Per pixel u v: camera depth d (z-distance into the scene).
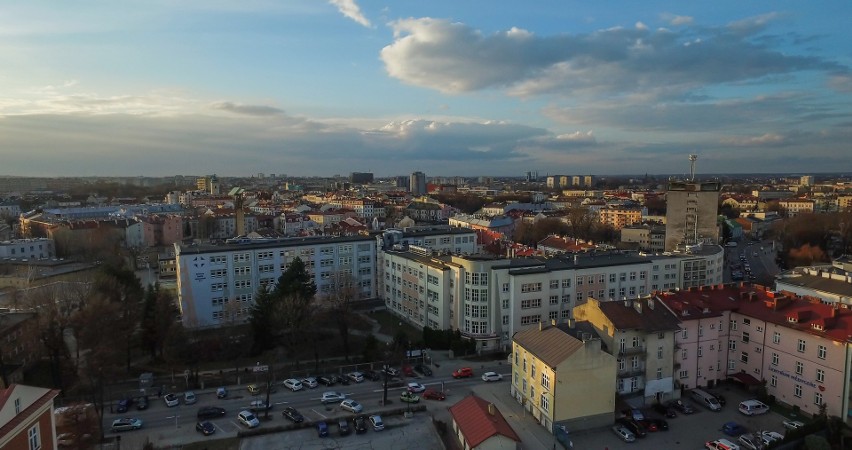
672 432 81.62
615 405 85.12
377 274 167.25
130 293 129.12
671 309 95.19
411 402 92.62
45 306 107.75
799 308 90.75
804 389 85.81
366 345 114.75
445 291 127.69
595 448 76.81
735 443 78.06
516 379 94.00
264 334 117.75
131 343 115.81
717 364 97.56
